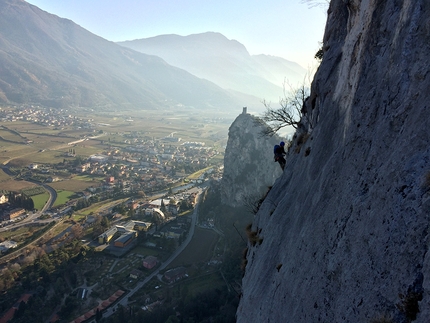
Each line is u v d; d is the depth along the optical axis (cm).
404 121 657
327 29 1694
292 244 1062
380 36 878
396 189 602
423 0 703
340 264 708
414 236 527
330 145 1092
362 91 895
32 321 6062
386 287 550
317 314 741
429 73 625
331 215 837
